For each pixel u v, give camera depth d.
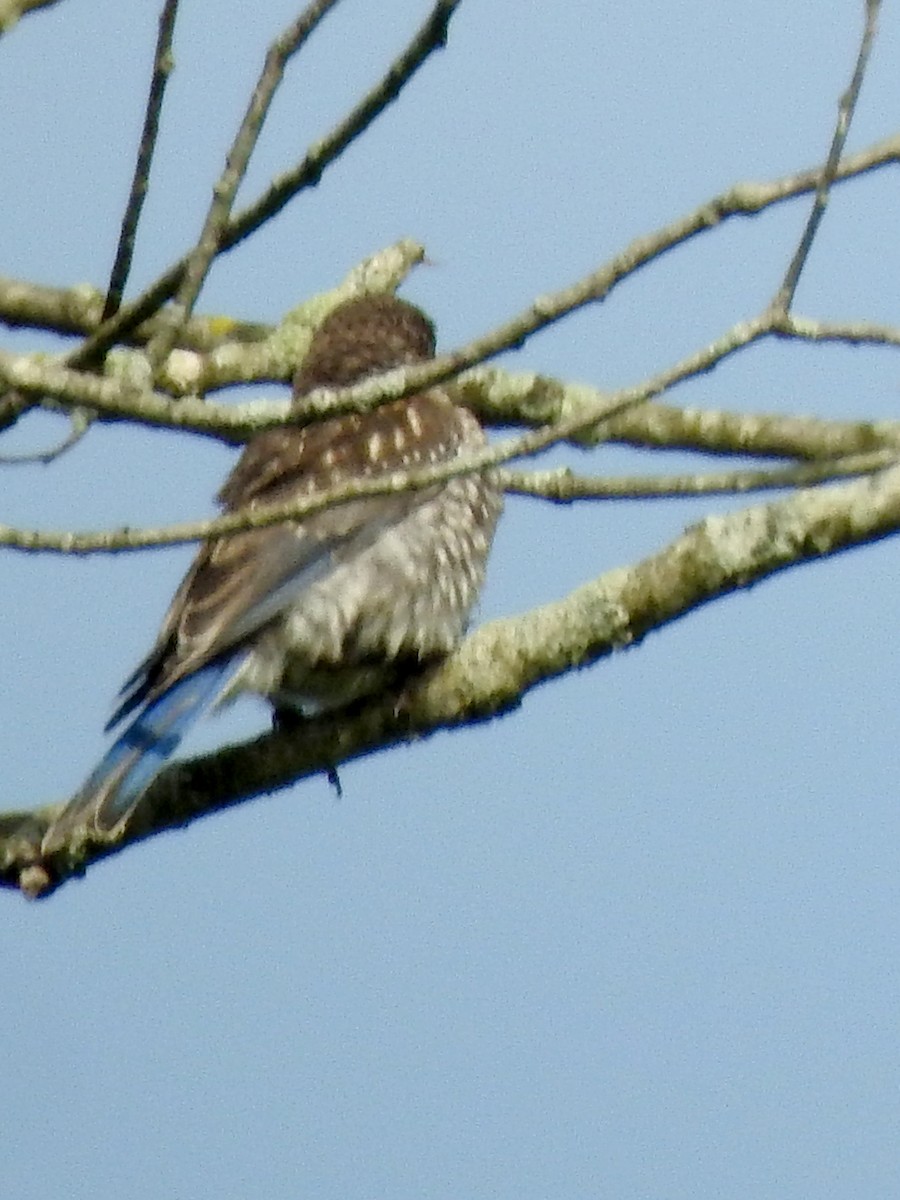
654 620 9.95
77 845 10.35
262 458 11.95
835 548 9.46
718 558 9.66
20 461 9.61
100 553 8.43
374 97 8.81
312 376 13.29
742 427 13.44
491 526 12.07
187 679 10.70
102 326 9.48
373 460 11.76
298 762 10.49
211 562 11.23
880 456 9.38
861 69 8.74
